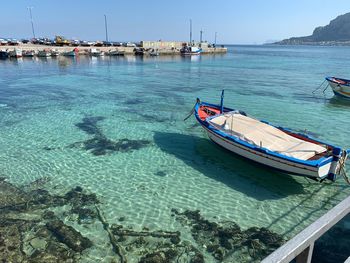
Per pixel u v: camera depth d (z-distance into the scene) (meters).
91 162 14.40
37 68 55.28
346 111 25.00
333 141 18.00
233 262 8.38
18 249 8.52
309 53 143.12
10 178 12.71
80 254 8.45
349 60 86.44
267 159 12.57
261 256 8.62
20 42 95.38
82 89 33.94
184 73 50.91
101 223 9.86
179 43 116.94
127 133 18.55
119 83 38.81
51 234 9.22
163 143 16.97
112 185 12.35
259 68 60.94
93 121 20.97
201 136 18.20
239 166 14.20
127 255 8.47
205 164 14.40
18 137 17.55
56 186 12.16
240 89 34.94
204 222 10.06
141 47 103.69
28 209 10.51
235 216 10.43
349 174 13.61
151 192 11.87
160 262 8.24
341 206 2.94
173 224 9.91
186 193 11.84
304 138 13.89
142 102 27.39
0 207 10.55
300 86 37.38
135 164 14.28
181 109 24.81
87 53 90.44
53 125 19.89
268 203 11.27
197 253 8.66
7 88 33.75
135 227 9.70
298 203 11.29
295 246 2.42
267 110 25.02
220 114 16.33
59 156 14.99
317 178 11.95
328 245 8.95
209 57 99.75
